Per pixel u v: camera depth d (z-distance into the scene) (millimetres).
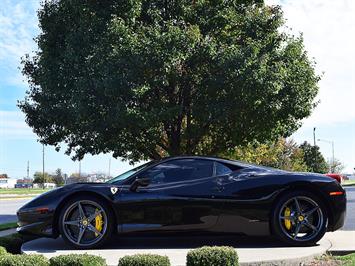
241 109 11547
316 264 5559
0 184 95438
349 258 5766
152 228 6410
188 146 13242
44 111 12852
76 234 6500
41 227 6457
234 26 12805
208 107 11320
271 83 11102
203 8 12438
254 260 5371
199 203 6438
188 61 11391
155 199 6438
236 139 13023
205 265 4430
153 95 11758
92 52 11406
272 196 6477
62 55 12320
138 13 11602
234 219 6441
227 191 6492
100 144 12078
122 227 6406
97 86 10711
